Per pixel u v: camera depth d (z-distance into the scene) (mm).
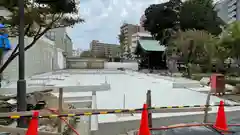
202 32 19578
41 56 21188
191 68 18734
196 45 18297
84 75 22484
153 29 30562
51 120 4824
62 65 36531
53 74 21172
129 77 20219
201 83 13391
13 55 6938
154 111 5789
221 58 15555
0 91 9062
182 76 19234
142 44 34688
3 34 6977
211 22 25203
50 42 25828
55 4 6504
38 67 19938
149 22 30859
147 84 13789
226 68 18688
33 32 7539
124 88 11766
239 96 9086
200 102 8055
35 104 5574
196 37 18422
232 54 12734
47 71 24328
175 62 25078
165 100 8461
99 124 5012
